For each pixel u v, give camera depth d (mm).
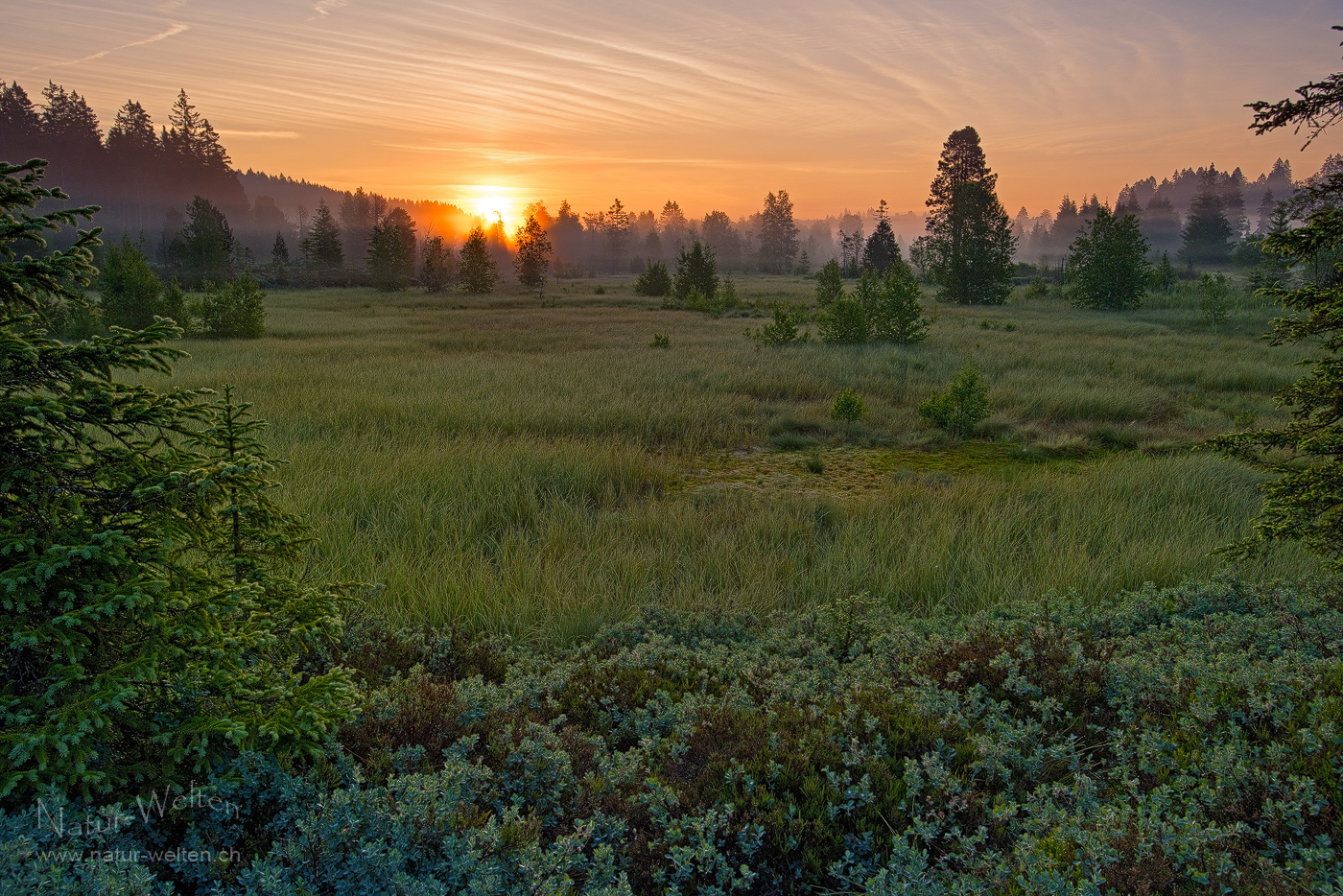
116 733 2650
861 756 3393
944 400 13594
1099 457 12062
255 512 3367
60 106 172875
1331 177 4691
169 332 2973
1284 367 18984
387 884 2494
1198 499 8844
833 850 2951
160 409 3014
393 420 12258
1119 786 3195
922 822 2881
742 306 49750
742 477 10812
